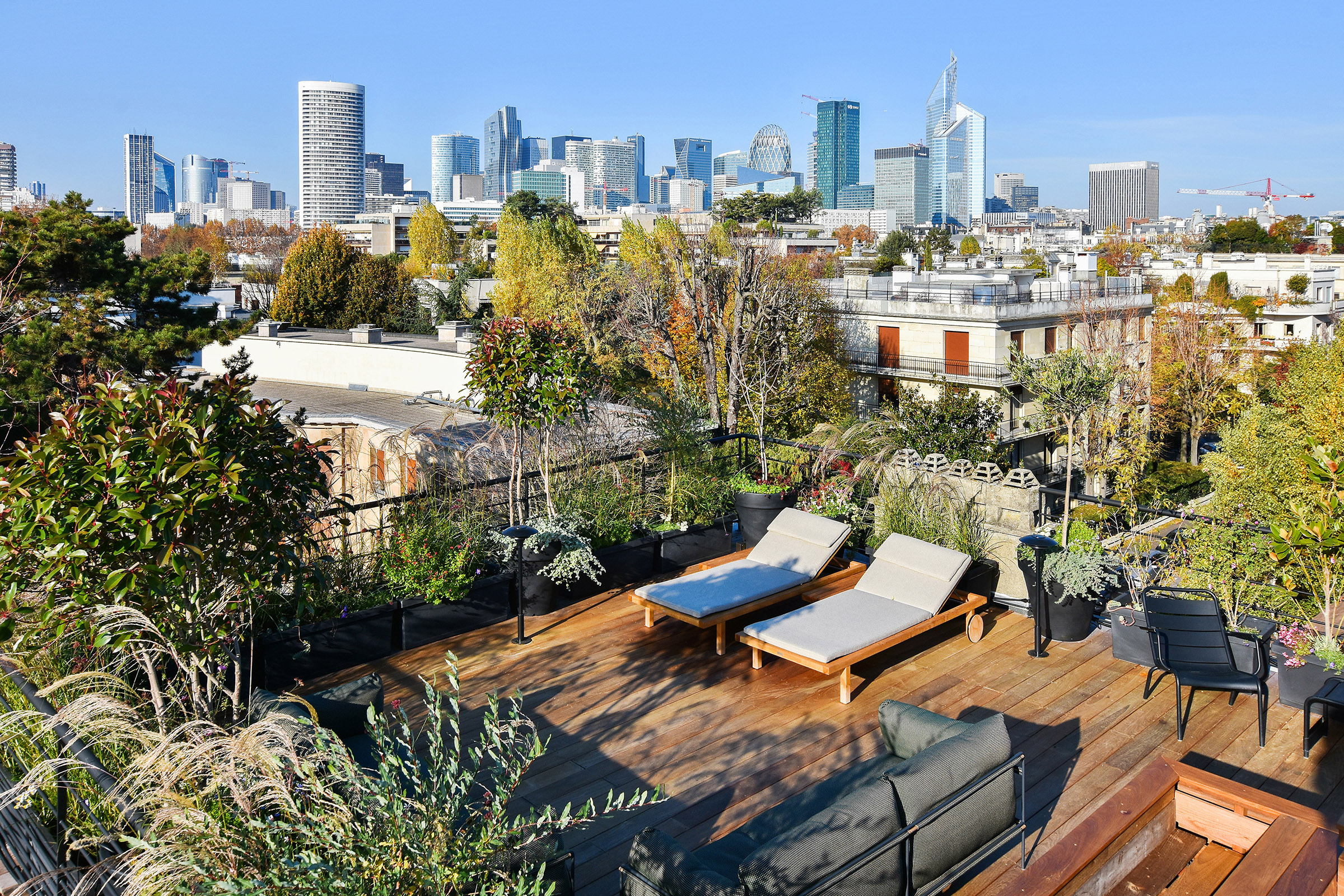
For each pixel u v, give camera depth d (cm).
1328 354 2820
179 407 385
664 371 3534
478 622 719
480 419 1173
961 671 645
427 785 300
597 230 11994
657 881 327
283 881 262
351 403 3375
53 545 353
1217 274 5747
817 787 423
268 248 8356
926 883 378
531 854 323
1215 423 4681
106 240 2445
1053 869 386
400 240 11306
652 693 614
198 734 296
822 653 585
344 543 712
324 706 451
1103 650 677
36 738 365
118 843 300
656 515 905
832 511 867
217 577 416
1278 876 372
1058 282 4453
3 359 1905
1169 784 448
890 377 4253
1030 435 3862
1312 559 655
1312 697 528
